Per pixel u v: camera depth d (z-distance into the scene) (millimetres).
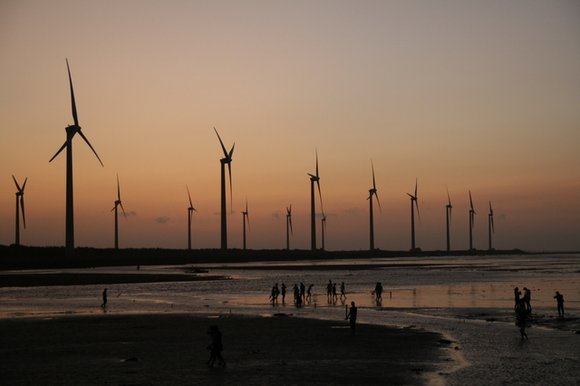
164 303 66188
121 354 33500
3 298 72500
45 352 34125
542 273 136500
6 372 28453
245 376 27531
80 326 45469
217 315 53438
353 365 30250
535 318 50062
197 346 36281
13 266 148125
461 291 82125
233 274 130750
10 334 41281
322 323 47656
